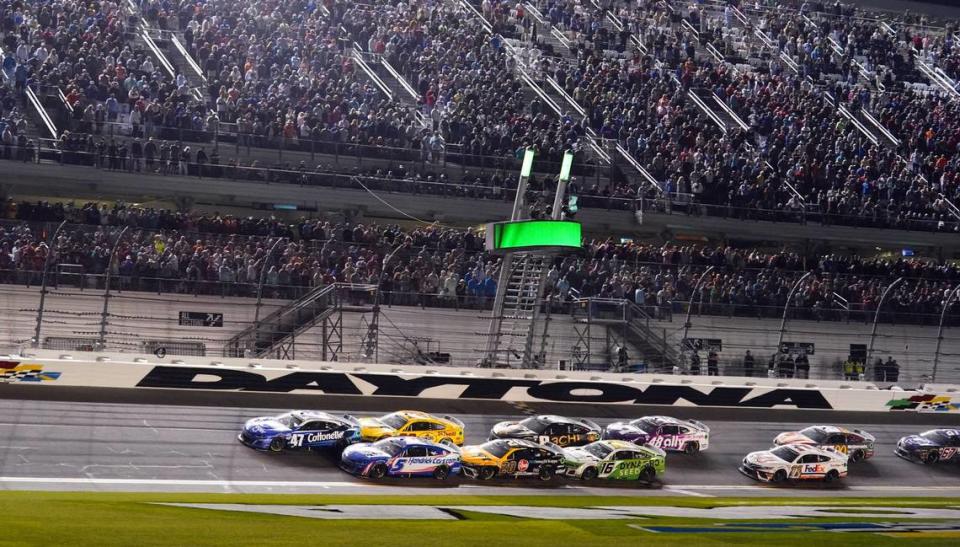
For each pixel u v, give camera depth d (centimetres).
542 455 5403
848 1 12938
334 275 6944
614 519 3822
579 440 5919
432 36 9762
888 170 9944
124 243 6631
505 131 8738
